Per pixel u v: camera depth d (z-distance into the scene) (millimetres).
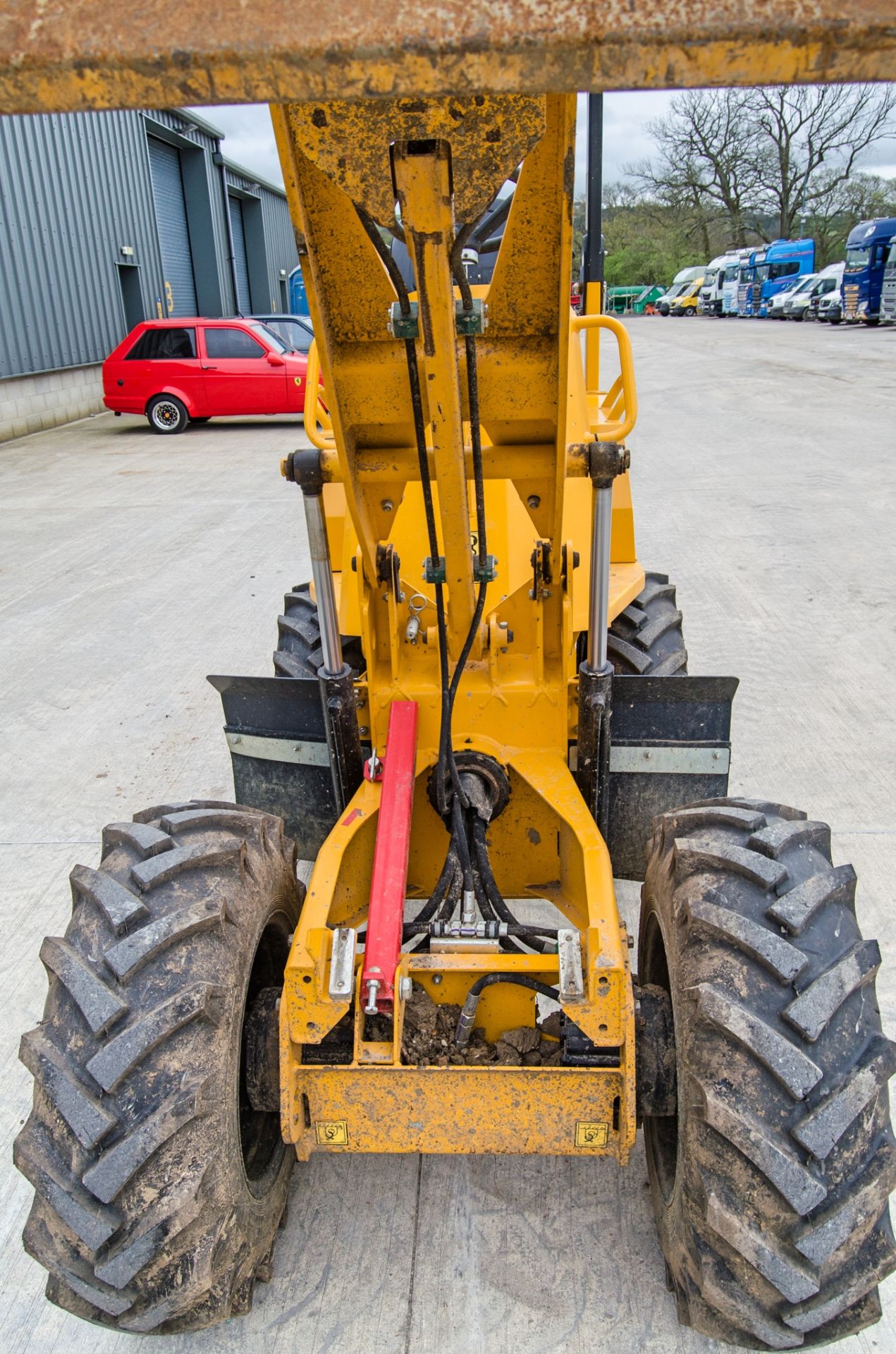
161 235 24828
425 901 3713
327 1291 2469
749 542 8367
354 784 2834
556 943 2613
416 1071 2174
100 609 7414
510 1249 2551
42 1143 1947
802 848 2250
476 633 2529
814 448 12289
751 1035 1894
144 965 2053
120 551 8969
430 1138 2240
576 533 3283
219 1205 1981
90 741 5340
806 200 56188
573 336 3445
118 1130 1909
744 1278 1901
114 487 11875
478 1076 2174
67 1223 1881
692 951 2088
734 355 24188
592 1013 2133
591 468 2395
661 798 3100
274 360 15828
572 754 3098
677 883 2248
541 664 2742
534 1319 2377
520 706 2771
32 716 5668
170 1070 1949
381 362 1997
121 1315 1960
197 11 1016
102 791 4836
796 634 6340
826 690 5523
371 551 2492
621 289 65000
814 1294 1860
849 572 7516
